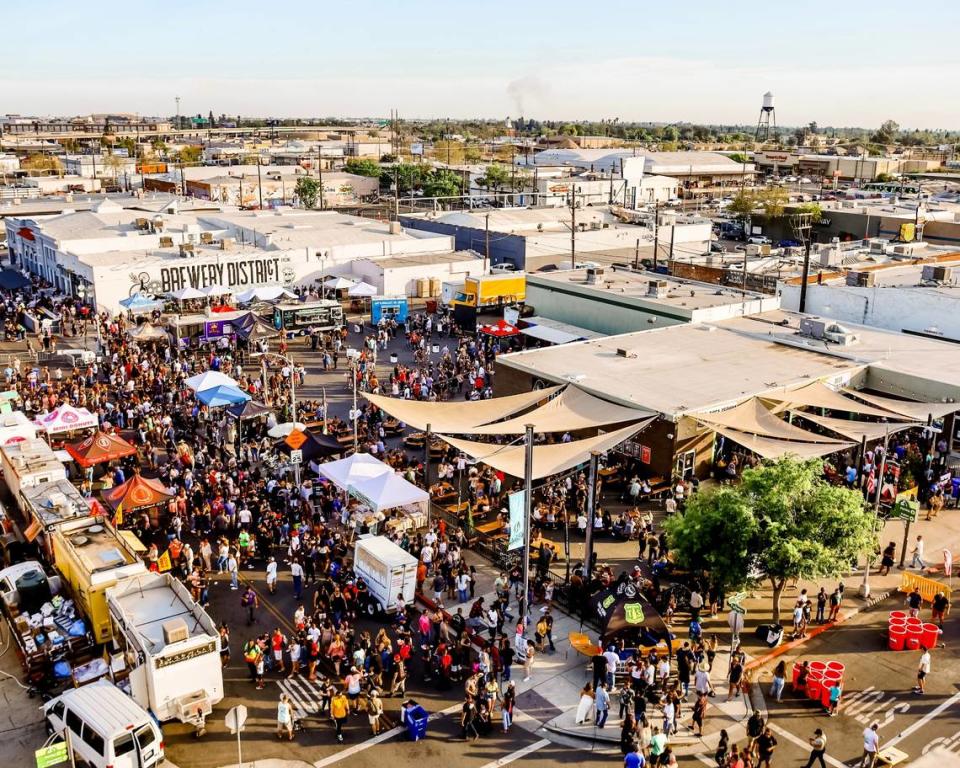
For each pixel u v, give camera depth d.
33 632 23.84
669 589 26.56
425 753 20.44
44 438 37.72
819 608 25.94
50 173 152.38
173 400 44.28
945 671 23.67
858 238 83.62
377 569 26.62
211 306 63.06
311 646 23.62
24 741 20.77
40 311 62.50
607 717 21.75
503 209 96.12
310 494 33.59
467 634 24.22
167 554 27.59
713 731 21.16
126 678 22.08
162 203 98.00
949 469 36.69
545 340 54.94
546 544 29.27
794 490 24.70
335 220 89.81
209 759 20.06
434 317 67.88
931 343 44.44
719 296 52.56
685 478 35.72
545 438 38.31
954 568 29.36
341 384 50.56
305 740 20.88
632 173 138.12
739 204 112.00
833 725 21.36
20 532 30.25
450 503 34.19
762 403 35.44
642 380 38.38
